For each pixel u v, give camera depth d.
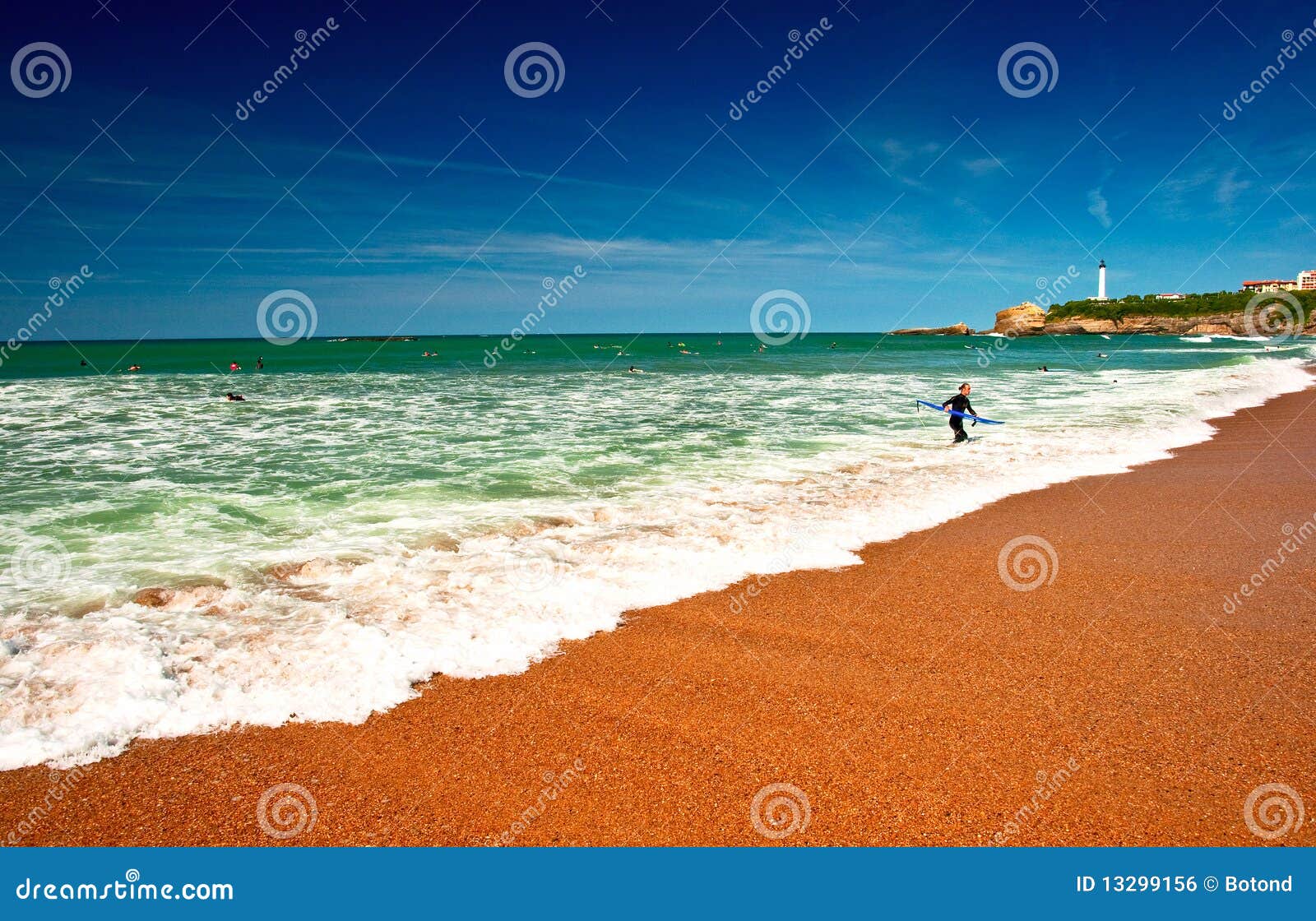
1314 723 4.16
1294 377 27.30
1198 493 9.71
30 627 5.21
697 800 3.60
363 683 4.60
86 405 20.08
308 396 23.36
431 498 9.27
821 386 27.09
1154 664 4.88
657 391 25.05
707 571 6.64
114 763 3.85
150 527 7.91
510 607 5.75
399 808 3.55
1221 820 3.41
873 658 5.03
